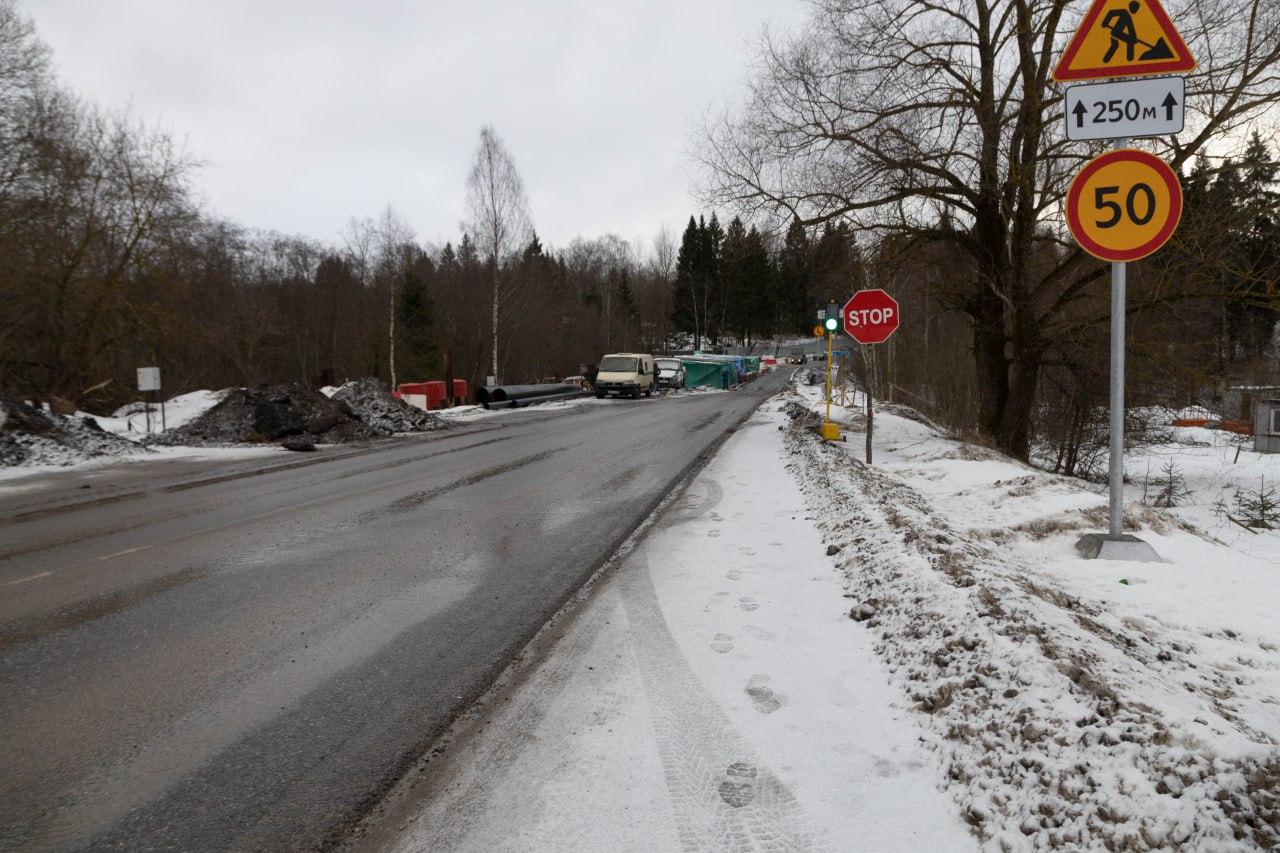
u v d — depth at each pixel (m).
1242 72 11.67
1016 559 6.25
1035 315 14.97
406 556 6.79
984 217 14.74
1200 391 15.52
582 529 7.85
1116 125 5.94
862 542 6.05
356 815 2.83
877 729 3.33
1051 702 3.04
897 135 13.56
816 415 20.23
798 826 2.65
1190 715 2.91
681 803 2.82
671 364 45.88
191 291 29.20
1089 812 2.45
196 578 6.09
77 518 8.59
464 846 2.61
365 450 15.75
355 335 61.09
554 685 3.95
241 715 3.67
